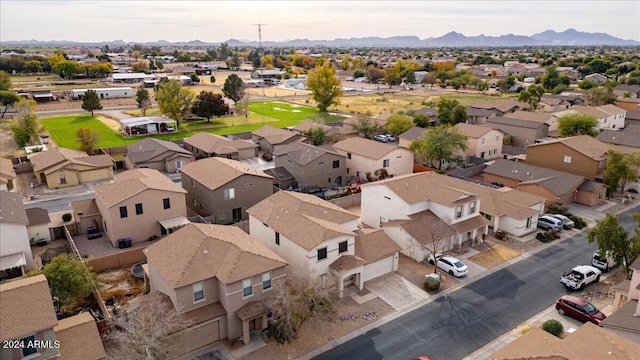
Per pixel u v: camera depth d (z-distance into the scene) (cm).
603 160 6112
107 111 12469
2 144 8681
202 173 5441
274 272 3198
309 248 3469
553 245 4591
